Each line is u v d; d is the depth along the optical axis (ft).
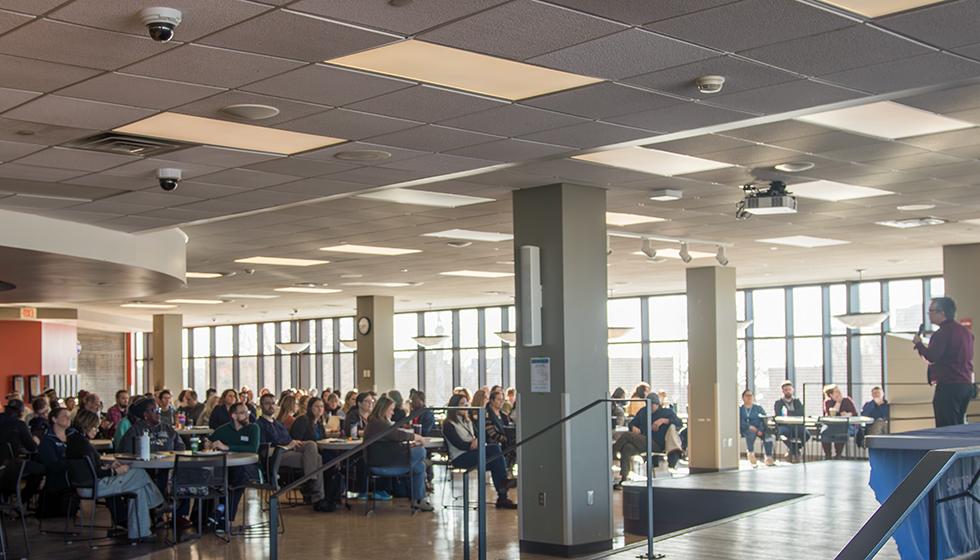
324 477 40.68
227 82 19.13
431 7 15.40
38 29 15.96
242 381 107.96
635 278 65.98
